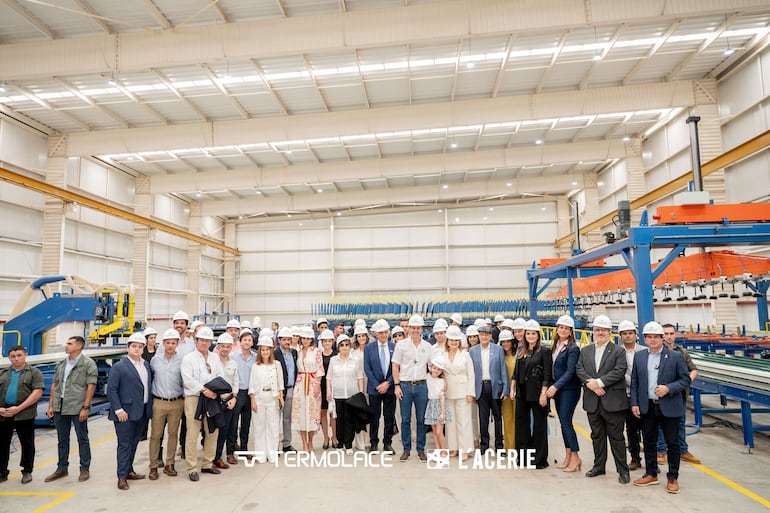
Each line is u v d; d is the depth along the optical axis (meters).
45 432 8.56
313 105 17.19
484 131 19.77
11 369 5.67
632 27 13.05
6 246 15.28
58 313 10.61
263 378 6.32
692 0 10.84
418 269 27.81
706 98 15.78
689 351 9.47
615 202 23.06
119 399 5.39
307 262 28.59
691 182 7.98
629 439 5.65
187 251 26.64
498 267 27.42
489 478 5.45
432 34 11.23
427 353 6.36
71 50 11.89
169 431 5.80
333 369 6.78
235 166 22.67
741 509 4.48
